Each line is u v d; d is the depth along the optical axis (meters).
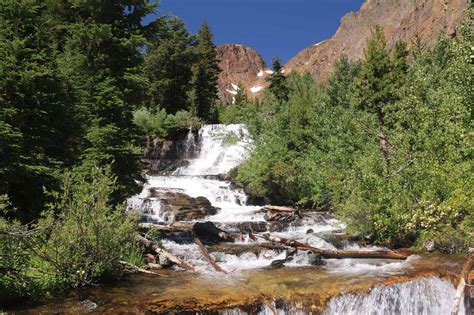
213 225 13.98
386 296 8.50
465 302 8.87
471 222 11.29
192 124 34.94
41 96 10.47
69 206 8.37
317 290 8.30
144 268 9.91
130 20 13.96
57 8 13.89
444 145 13.16
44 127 10.53
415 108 15.03
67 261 8.13
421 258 10.83
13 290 7.41
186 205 18.61
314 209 20.23
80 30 12.84
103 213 8.57
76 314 6.89
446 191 12.05
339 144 20.03
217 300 7.69
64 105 11.10
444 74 19.84
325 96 29.16
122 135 12.94
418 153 13.38
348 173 14.86
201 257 11.29
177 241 12.95
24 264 7.81
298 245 11.97
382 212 12.94
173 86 41.50
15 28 10.67
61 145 11.17
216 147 33.00
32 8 10.80
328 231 15.53
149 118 33.38
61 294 7.78
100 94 12.68
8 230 7.09
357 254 11.11
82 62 13.09
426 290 8.92
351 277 9.18
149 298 7.71
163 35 15.30
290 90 53.34
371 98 28.44
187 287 8.48
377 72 29.55
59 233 8.07
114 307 7.23
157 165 30.61
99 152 12.37
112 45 13.35
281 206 20.06
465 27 15.61
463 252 11.10
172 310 7.16
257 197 21.73
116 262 8.84
